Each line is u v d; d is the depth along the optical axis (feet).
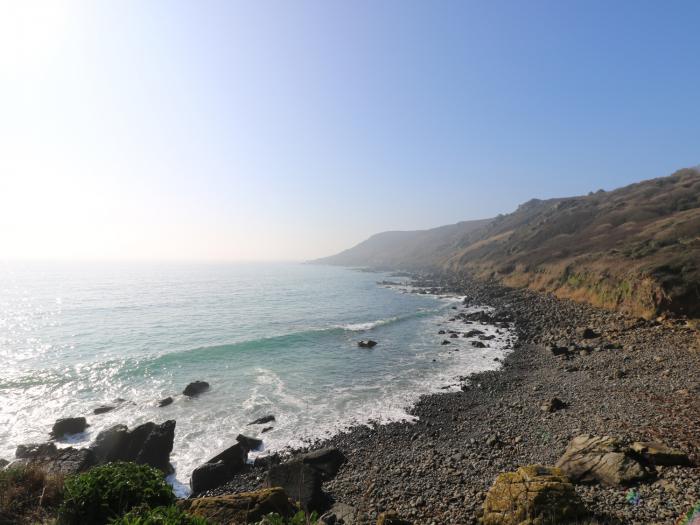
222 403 75.92
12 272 566.36
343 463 51.60
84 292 282.36
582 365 82.64
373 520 34.99
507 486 31.09
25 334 136.98
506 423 58.70
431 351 116.47
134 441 55.01
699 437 38.09
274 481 42.55
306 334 139.44
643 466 32.86
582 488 32.17
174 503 24.26
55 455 44.21
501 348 113.60
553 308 153.28
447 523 32.14
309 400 77.25
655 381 62.34
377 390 82.53
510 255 297.53
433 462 47.85
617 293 128.06
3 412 72.43
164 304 217.56
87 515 21.48
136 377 91.97
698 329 87.10
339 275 550.77
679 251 126.62
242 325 158.10
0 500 24.76
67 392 82.48
